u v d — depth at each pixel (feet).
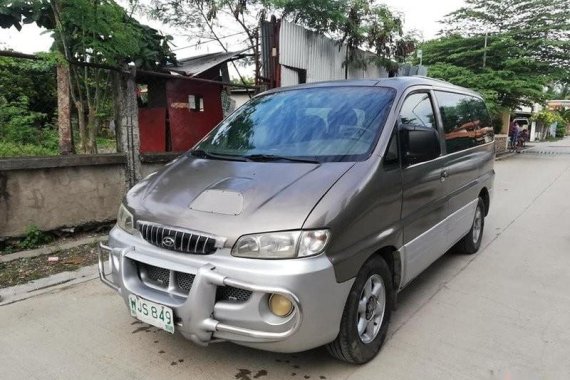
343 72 35.09
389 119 10.38
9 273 14.12
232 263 7.69
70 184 17.29
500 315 11.86
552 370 9.34
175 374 9.07
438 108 13.17
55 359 9.61
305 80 31.19
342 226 8.13
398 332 10.87
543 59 58.65
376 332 9.68
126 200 9.87
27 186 16.11
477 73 56.80
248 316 7.61
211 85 27.78
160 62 22.77
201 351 9.90
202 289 7.72
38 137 31.86
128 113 18.98
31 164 15.98
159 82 26.09
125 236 9.26
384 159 9.66
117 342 10.28
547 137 134.41
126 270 8.84
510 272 15.17
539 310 12.19
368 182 8.92
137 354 9.78
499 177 39.93
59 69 17.80
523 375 9.15
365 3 33.53
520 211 25.13
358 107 10.96
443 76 53.93
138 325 11.07
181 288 8.36
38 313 11.69
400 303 12.59
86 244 16.83
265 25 28.27
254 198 8.30
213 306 7.80
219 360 9.55
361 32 33.27
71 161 17.08
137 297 8.52
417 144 10.03
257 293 7.52
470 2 59.62
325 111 11.21
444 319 11.60
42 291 13.02
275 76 28.43
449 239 13.67
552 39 55.36
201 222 8.14
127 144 18.99
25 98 34.68
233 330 7.68
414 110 11.70
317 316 7.72
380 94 11.28
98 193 18.20
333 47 33.60
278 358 9.61
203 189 9.01
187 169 10.32
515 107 62.34
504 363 9.58
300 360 9.54
